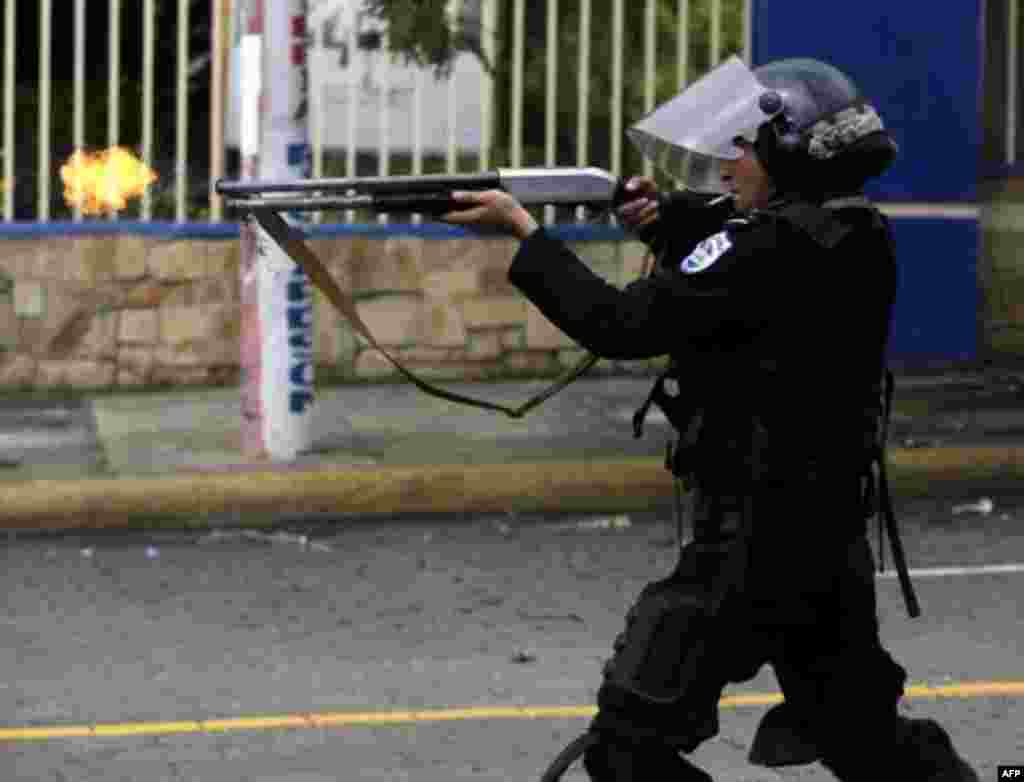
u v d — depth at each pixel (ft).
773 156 39.27
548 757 57.52
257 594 79.36
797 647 40.19
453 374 122.42
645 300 37.63
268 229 39.75
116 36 118.42
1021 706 62.34
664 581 39.60
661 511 96.32
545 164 123.34
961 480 99.50
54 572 83.56
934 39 126.82
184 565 84.89
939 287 127.85
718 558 38.42
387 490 94.38
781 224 38.01
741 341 38.17
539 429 106.73
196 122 121.60
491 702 63.41
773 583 38.22
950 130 127.34
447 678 66.39
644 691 38.27
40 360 118.62
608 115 124.77
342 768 56.44
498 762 57.00
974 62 127.13
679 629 38.37
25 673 67.21
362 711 62.34
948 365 127.95
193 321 120.06
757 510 38.09
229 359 120.67
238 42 102.58
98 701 63.62
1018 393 118.83
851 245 38.37
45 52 116.98
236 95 115.34
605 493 96.17
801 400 38.09
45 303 118.52
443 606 77.20
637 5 124.77
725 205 41.78
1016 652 69.10
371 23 120.47
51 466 96.48
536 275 37.99
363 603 77.77
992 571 82.64
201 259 119.75
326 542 89.61
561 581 81.56
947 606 76.18
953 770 41.19
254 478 93.50
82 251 118.62
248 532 91.81
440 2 120.26
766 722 41.55
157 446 101.71
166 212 121.70
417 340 121.90
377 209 39.47
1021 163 130.21
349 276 120.88
